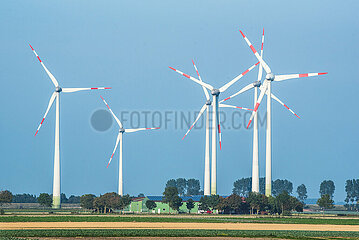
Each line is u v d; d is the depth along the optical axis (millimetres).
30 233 193750
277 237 193000
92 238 182500
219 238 186875
